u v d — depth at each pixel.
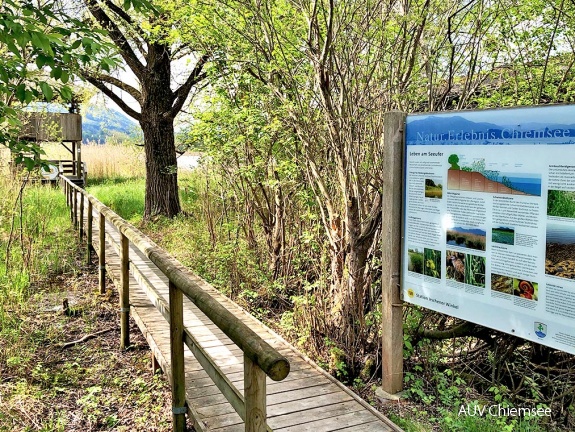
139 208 14.69
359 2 4.68
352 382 4.48
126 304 5.45
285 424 3.30
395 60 4.84
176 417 3.43
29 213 10.17
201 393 3.66
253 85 6.38
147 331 4.71
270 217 7.20
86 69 9.15
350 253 4.62
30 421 4.07
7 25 3.24
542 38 5.22
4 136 4.11
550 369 3.82
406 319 4.49
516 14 5.09
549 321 3.01
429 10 4.68
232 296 6.71
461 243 3.46
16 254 8.08
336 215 4.83
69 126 18.19
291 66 5.41
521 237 3.11
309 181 5.36
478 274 3.37
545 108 2.93
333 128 4.57
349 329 4.60
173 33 6.58
